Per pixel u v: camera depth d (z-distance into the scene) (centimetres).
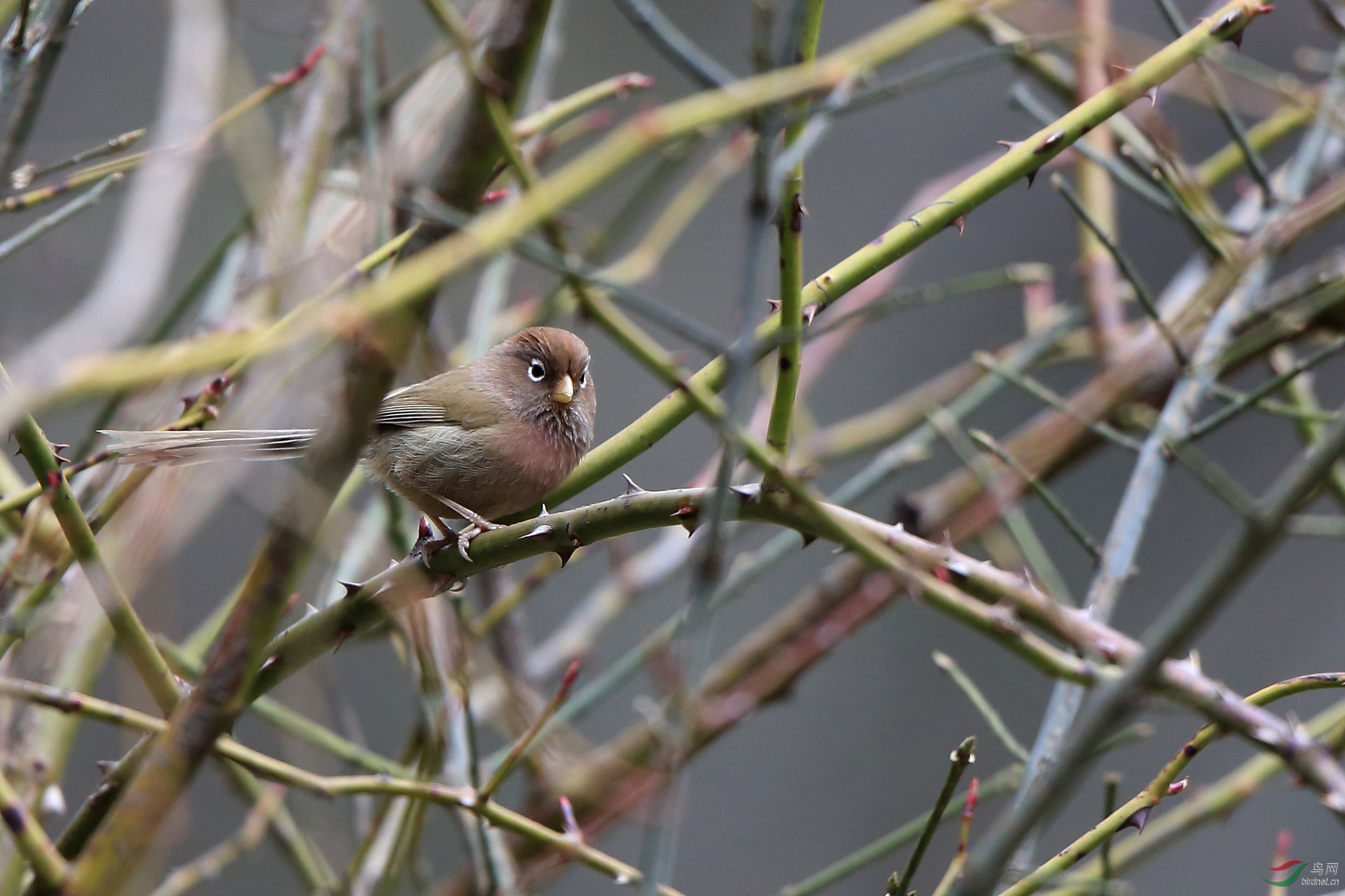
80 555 644
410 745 939
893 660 1780
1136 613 1719
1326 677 582
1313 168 911
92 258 1002
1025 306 1730
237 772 953
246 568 1675
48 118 1731
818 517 513
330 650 724
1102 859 642
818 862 1661
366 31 834
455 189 599
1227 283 855
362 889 874
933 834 630
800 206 581
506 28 582
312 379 818
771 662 1084
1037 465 1004
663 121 459
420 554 759
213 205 1280
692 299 1950
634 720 1723
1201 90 962
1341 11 897
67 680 800
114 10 1770
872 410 1916
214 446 797
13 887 726
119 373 442
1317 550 1697
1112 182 1147
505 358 1066
